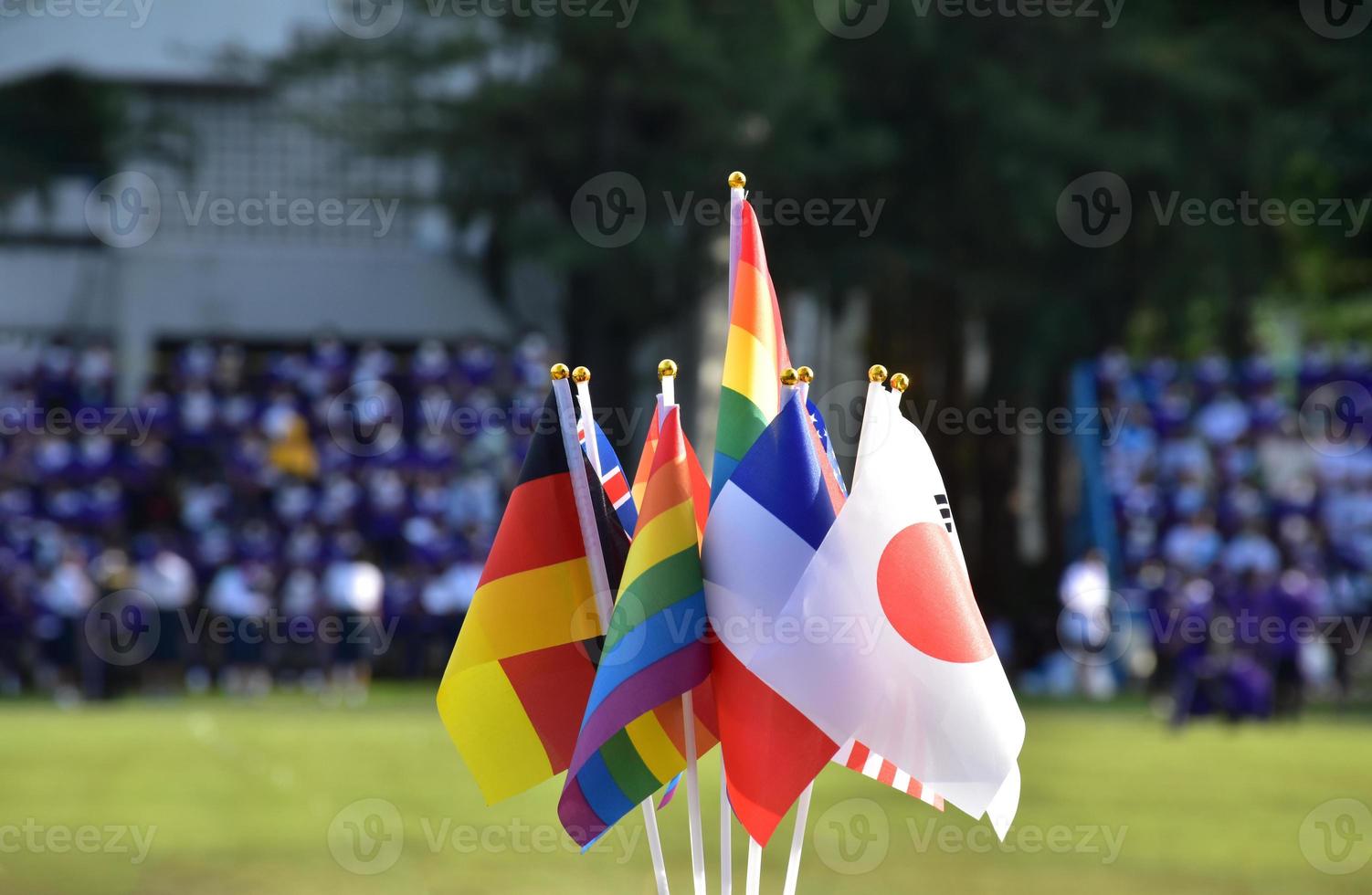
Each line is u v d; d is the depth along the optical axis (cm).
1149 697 7756
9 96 10544
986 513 10238
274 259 10881
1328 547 8731
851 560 1697
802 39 9088
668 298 9625
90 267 10650
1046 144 9412
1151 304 10069
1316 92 10088
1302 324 12106
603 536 1778
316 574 7844
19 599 7806
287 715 6425
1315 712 7650
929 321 10438
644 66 8912
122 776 4584
